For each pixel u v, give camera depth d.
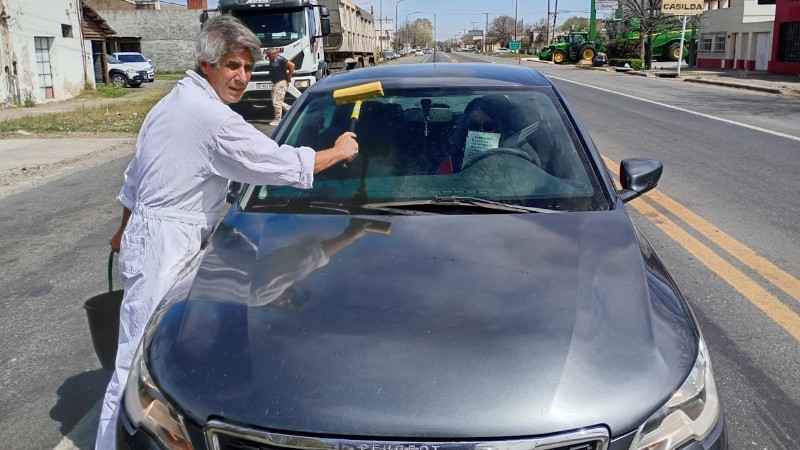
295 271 2.48
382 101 3.69
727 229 6.45
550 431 1.84
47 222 7.48
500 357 2.00
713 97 20.44
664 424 1.94
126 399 2.18
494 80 3.87
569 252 2.56
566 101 3.76
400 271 2.44
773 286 5.00
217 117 2.67
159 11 50.31
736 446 3.09
